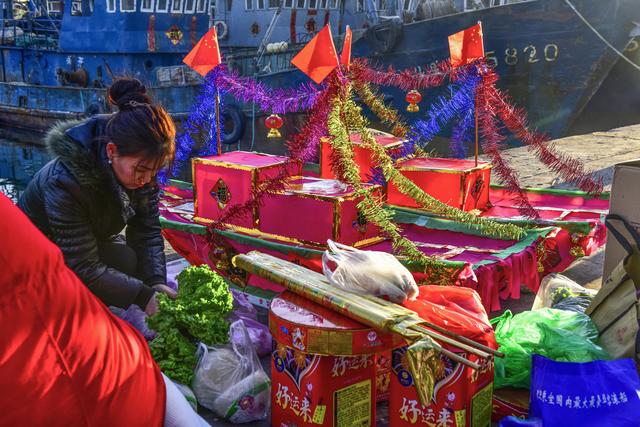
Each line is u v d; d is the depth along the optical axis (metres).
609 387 2.19
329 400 2.34
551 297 3.29
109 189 2.80
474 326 2.37
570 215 4.35
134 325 2.96
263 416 2.64
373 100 4.35
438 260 3.34
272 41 14.94
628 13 11.38
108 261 3.06
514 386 2.66
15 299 1.56
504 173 4.17
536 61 12.21
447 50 12.57
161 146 2.61
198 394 2.65
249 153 4.26
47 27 20.81
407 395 2.37
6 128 19.33
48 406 1.59
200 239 4.06
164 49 16.14
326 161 4.62
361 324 2.30
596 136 9.02
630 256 2.60
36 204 2.79
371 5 13.67
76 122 2.79
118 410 1.70
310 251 3.56
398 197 4.30
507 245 3.82
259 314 3.66
